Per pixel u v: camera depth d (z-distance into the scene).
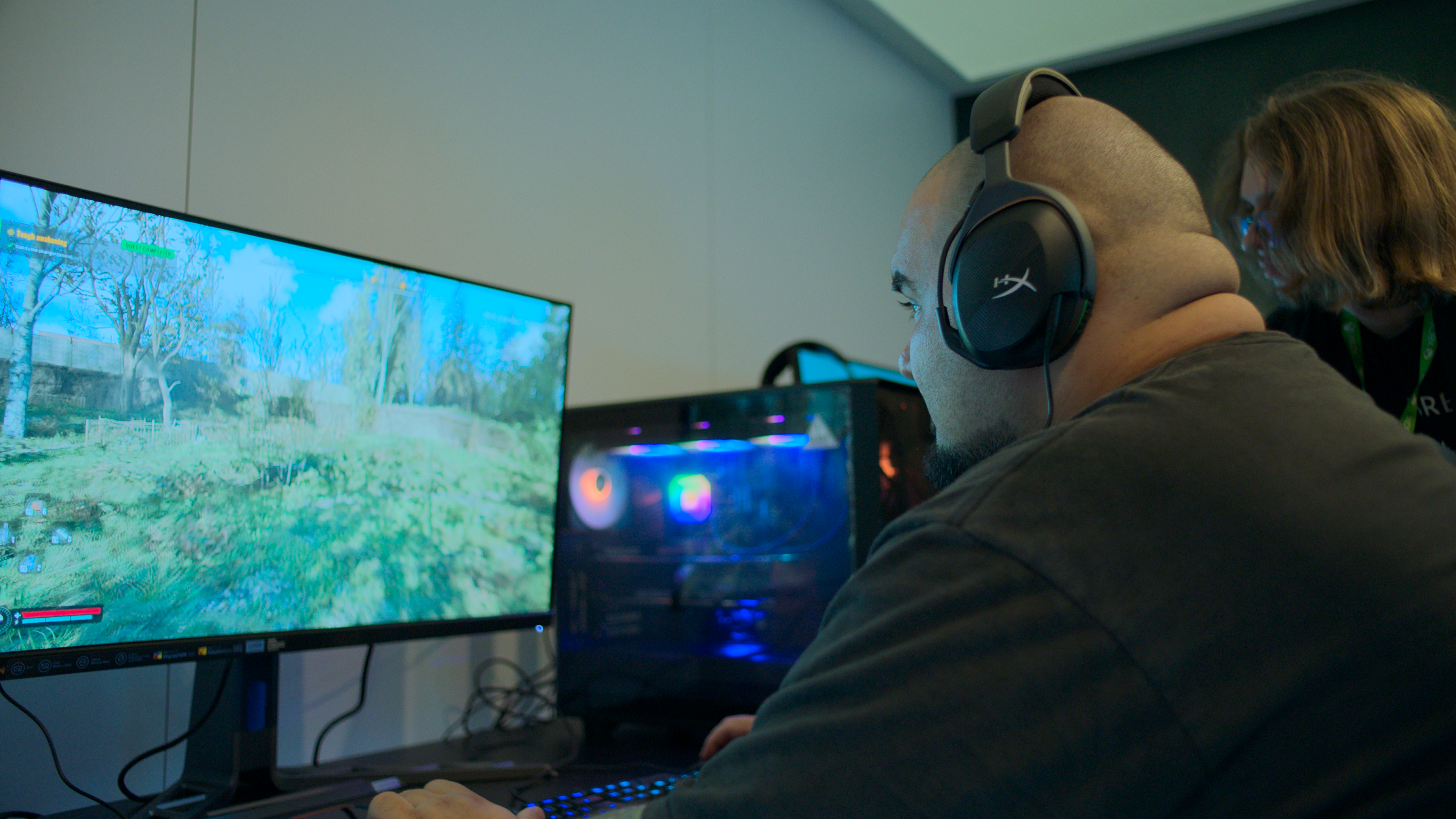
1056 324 0.55
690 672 1.31
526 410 1.16
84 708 1.05
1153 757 0.40
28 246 0.79
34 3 1.08
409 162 1.50
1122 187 0.58
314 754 1.19
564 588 1.40
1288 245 1.22
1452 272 1.10
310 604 0.94
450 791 0.74
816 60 2.64
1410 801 0.40
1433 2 2.66
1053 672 0.42
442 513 1.06
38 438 0.78
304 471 0.94
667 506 1.39
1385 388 1.32
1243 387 0.49
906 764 0.42
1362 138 1.15
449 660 1.46
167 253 0.87
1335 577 0.42
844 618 0.50
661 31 2.07
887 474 1.23
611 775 1.11
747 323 2.24
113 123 1.15
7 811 0.96
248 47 1.30
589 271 1.81
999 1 2.79
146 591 0.83
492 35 1.67
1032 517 0.45
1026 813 0.41
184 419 0.87
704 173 2.16
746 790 0.46
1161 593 0.42
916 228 0.69
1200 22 2.88
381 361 1.01
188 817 0.87
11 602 0.76
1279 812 0.40
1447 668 0.40
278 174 1.32
